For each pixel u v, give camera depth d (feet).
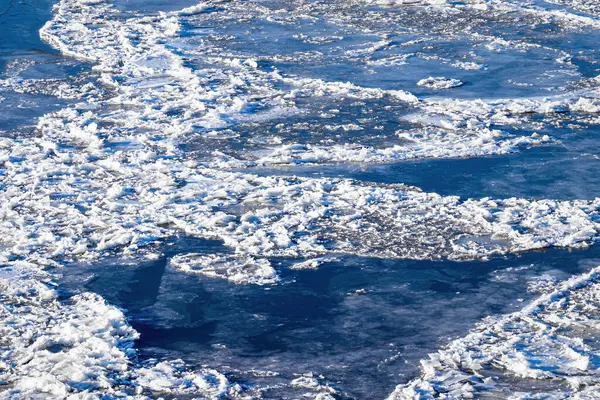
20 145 55.77
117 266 37.68
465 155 51.83
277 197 45.78
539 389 27.20
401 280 35.60
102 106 65.77
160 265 37.76
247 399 27.07
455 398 26.84
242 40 87.66
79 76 75.36
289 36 89.15
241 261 37.93
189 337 31.37
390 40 85.81
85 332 31.22
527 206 43.39
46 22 99.30
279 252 38.70
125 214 43.78
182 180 48.83
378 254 38.32
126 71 76.07
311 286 35.32
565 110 61.00
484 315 32.37
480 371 28.43
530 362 28.68
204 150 54.49
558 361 28.76
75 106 65.77
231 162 51.83
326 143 55.06
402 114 61.26
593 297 33.50
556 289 34.24
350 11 102.06
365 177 48.57
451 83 68.74
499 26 91.04
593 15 94.32
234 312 33.17
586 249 38.50
